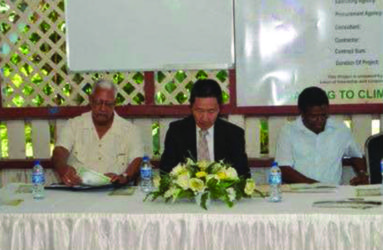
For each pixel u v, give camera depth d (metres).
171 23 4.50
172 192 2.81
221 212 2.68
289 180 3.84
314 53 4.44
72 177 3.39
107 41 4.56
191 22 4.49
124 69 4.57
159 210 2.74
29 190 3.28
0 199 3.05
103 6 4.53
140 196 3.06
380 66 4.41
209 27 4.48
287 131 3.95
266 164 4.55
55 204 2.92
